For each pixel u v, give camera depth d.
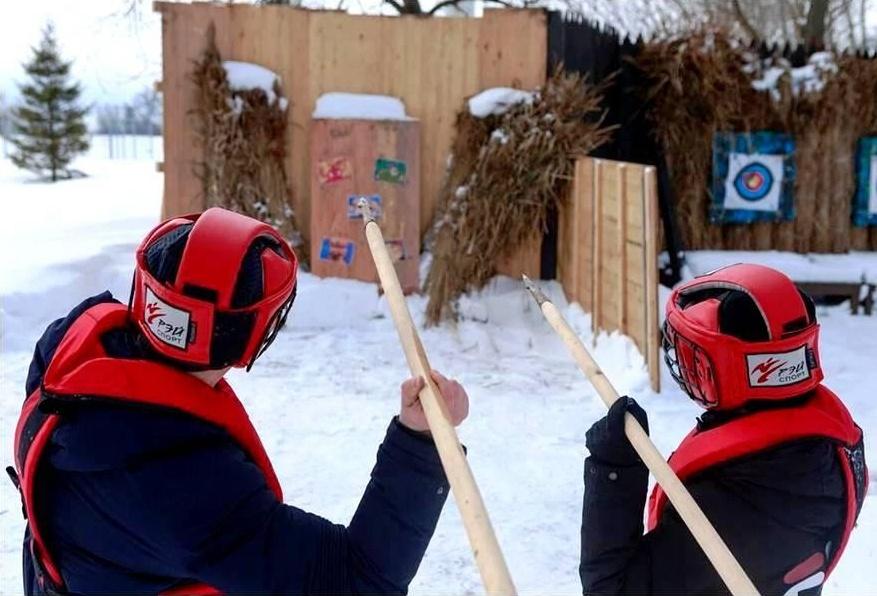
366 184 7.45
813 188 8.41
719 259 7.99
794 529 1.67
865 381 5.97
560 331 1.92
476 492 1.18
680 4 13.13
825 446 1.69
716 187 8.23
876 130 8.47
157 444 1.30
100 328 1.46
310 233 7.70
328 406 5.30
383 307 7.33
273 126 7.48
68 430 1.32
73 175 33.50
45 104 33.22
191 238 1.37
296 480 4.24
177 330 1.36
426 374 1.40
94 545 1.34
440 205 7.65
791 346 1.71
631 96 7.98
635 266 5.71
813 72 8.30
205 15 7.49
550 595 3.30
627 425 1.67
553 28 7.60
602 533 1.72
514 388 5.73
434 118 7.73
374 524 1.36
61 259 7.45
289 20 7.56
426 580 3.41
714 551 1.43
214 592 1.39
